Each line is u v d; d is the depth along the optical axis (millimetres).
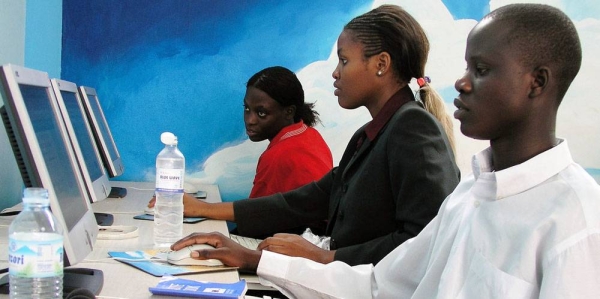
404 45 1772
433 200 1586
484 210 1004
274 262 1478
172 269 1421
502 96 958
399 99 1804
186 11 3148
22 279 989
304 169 2531
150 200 2379
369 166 1749
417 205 1599
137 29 3148
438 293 1021
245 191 3221
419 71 1812
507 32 954
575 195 901
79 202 1376
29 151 1097
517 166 962
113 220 2045
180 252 1493
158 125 3184
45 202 1043
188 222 2125
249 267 1511
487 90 969
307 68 3172
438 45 3141
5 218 1990
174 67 3168
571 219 878
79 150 1734
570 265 845
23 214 1060
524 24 949
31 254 964
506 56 950
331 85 3170
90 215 1432
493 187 1003
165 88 3174
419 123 1677
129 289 1241
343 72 1825
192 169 3205
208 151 3207
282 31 3158
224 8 3148
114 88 3160
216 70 3176
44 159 1150
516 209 952
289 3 3148
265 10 3148
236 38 3160
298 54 3166
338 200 1942
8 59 2449
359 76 1804
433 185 1595
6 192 2426
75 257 1138
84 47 3137
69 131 1723
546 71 944
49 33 2959
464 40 3145
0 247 1554
